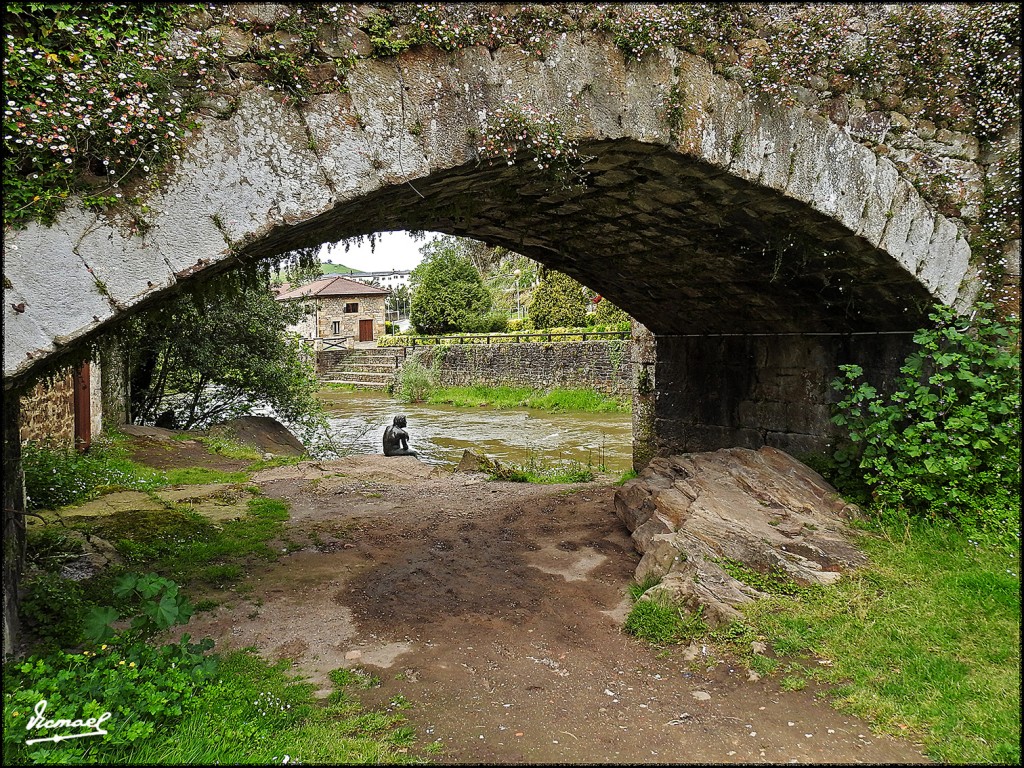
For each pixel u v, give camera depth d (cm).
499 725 279
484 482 867
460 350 2814
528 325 2956
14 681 251
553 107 338
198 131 260
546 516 640
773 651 335
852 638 336
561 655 350
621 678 324
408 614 404
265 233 277
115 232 245
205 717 253
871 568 407
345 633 374
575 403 2175
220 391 1386
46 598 347
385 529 600
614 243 583
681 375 807
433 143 314
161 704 246
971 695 278
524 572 480
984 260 496
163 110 250
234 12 271
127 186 247
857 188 446
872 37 456
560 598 429
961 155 491
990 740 247
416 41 306
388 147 303
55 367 294
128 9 245
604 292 766
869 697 287
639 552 506
